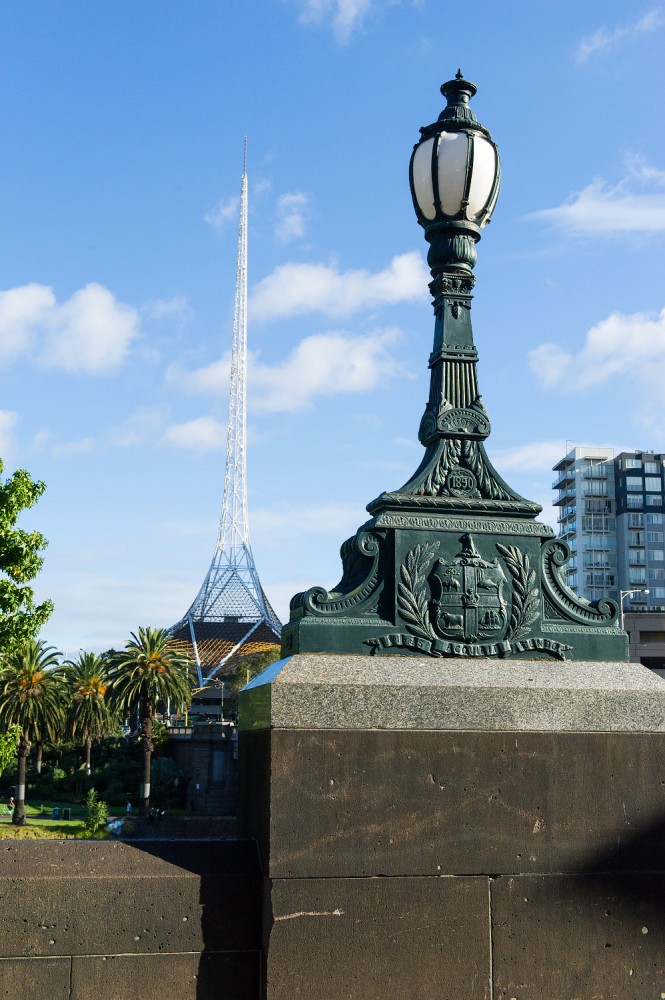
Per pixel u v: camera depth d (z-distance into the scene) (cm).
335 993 347
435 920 360
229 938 353
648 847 382
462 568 404
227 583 13400
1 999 330
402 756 369
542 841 374
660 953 376
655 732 393
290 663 377
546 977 365
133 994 341
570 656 409
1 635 2511
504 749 378
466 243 453
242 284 14512
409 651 393
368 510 430
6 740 2814
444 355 438
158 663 6438
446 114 464
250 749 396
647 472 11306
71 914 340
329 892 354
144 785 6519
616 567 11162
